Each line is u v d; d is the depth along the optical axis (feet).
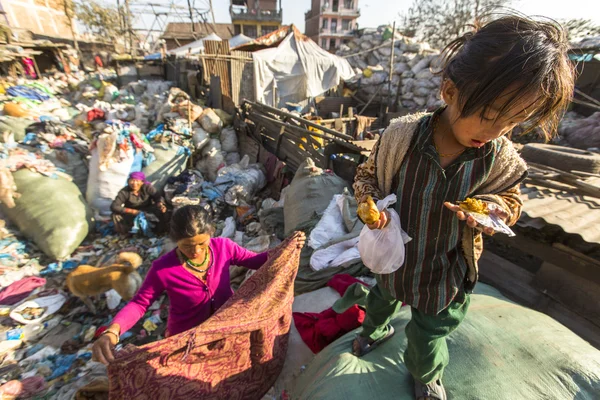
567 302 7.30
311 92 37.83
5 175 12.25
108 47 67.26
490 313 5.59
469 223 2.73
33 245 12.34
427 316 3.74
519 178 3.02
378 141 3.44
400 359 5.08
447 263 3.53
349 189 12.15
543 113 2.38
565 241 7.52
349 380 4.79
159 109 22.09
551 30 2.22
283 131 18.30
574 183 8.75
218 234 13.75
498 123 2.37
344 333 6.48
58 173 14.06
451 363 4.81
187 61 36.45
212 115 21.12
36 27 62.03
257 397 5.81
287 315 6.09
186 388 4.60
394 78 43.60
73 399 6.18
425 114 3.25
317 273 8.77
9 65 34.04
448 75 2.60
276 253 5.71
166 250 12.71
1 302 9.66
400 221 3.47
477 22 2.71
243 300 5.10
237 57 30.60
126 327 4.71
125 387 4.04
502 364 4.61
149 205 14.19
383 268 3.46
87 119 20.22
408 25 76.64
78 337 8.77
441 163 3.07
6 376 7.57
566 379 4.32
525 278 8.09
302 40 36.94
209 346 4.64
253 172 17.71
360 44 53.42
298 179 12.87
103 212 14.97
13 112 17.58
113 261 11.06
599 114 23.38
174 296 5.53
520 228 8.01
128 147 15.30
